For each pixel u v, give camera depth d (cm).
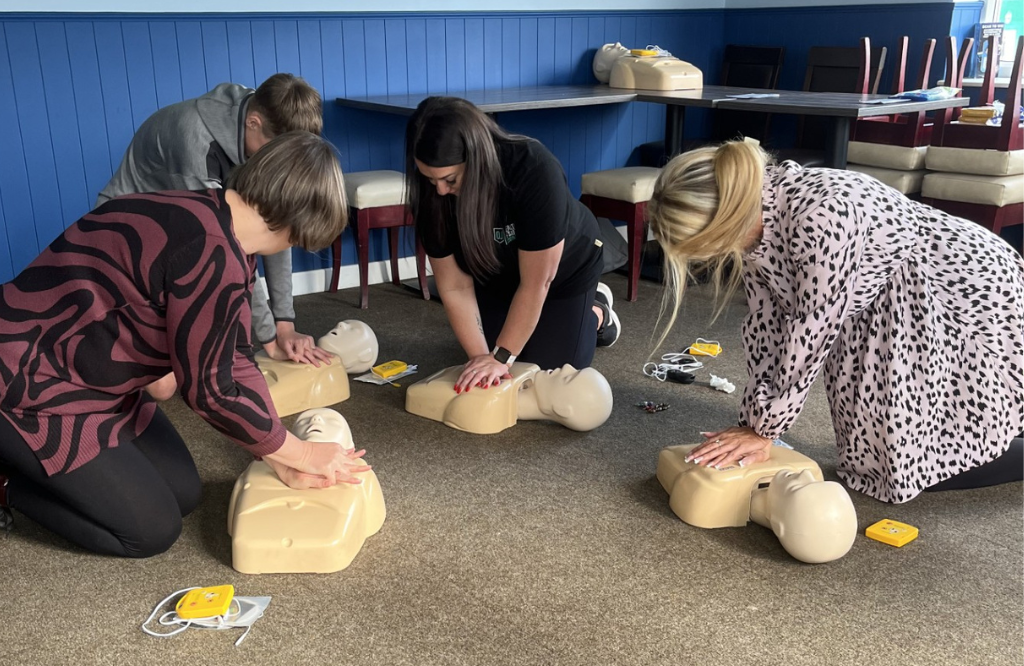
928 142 435
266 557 188
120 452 185
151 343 171
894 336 207
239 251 164
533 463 239
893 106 354
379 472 233
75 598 181
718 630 172
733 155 175
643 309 380
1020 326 206
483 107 359
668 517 213
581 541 203
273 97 229
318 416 222
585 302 278
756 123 510
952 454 217
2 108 333
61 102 343
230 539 203
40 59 335
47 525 193
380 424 262
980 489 226
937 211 207
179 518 196
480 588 185
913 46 471
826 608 179
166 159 249
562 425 262
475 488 226
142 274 161
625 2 490
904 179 422
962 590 185
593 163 501
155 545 192
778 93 417
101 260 164
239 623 172
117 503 183
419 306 386
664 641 169
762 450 212
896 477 213
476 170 223
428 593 183
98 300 166
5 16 324
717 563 195
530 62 463
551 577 189
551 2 461
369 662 163
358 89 409
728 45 526
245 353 182
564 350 280
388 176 389
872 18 482
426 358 319
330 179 165
